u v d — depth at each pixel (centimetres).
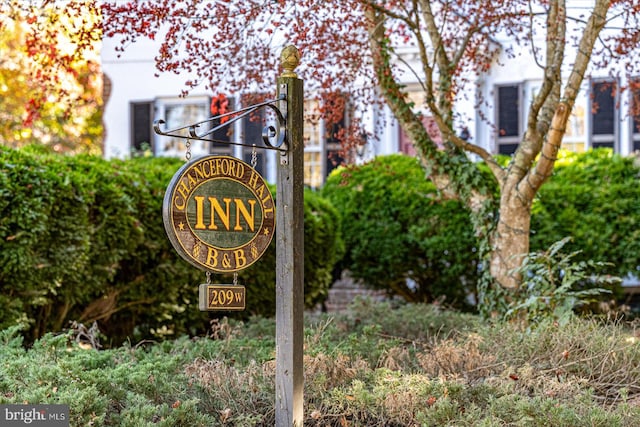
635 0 741
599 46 1156
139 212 812
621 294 1068
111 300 816
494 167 793
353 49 834
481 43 919
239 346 620
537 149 770
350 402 489
